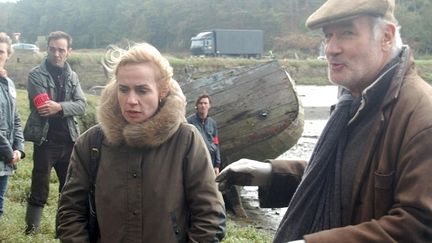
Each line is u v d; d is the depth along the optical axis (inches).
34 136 210.8
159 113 102.7
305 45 3161.9
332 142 85.7
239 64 1403.8
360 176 80.4
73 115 215.0
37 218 220.2
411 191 71.9
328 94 1497.3
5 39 198.4
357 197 80.8
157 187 102.0
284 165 102.0
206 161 106.7
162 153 104.1
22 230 217.9
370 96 81.0
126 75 102.8
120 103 103.7
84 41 3769.7
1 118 195.6
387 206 76.9
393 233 71.0
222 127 416.5
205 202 104.0
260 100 416.8
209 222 103.3
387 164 77.2
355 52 81.3
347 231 72.7
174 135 105.7
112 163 103.9
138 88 102.4
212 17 3587.6
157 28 3639.3
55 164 221.6
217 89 420.5
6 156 193.0
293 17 3550.7
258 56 2170.3
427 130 72.9
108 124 104.1
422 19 3147.1
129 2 3831.2
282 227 88.5
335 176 83.3
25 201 285.1
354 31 81.0
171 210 102.2
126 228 101.9
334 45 82.8
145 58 104.1
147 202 101.7
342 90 92.0
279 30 3454.7
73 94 218.4
